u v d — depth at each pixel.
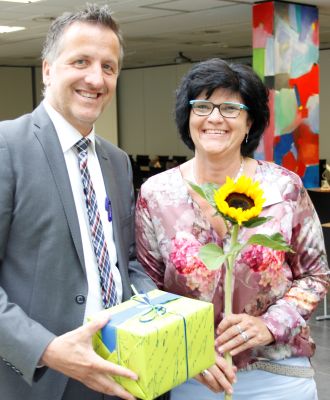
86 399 1.61
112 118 17.38
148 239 1.88
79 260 1.55
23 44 12.36
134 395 1.33
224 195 1.43
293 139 8.18
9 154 1.51
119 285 1.65
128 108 18.75
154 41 12.28
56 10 8.36
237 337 1.65
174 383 1.35
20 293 1.51
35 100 17.88
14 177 1.50
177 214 1.82
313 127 8.41
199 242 1.80
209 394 1.78
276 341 1.70
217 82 1.73
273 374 1.80
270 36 7.93
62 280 1.53
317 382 3.83
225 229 1.79
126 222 1.79
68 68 1.54
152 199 1.86
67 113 1.59
